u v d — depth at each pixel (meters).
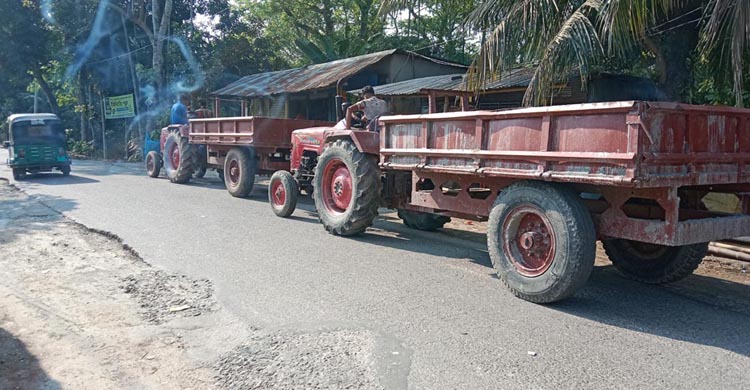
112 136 29.23
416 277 5.78
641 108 3.98
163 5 26.47
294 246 7.16
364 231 8.16
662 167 4.21
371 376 3.55
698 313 4.82
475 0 10.77
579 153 4.38
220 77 25.16
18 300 5.04
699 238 4.48
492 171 5.18
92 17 26.03
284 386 3.44
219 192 12.73
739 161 4.89
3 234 7.74
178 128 14.44
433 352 3.91
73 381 3.55
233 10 28.25
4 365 3.77
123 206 10.18
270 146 11.39
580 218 4.62
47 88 30.44
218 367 3.71
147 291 5.27
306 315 4.62
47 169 15.81
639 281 5.86
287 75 19.89
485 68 8.47
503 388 3.41
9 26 26.55
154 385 3.50
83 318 4.59
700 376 3.58
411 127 6.26
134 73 25.83
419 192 6.39
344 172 7.84
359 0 25.69
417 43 22.72
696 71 9.20
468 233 8.36
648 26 8.14
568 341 4.13
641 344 4.09
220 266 6.11
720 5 6.64
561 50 7.79
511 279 5.10
